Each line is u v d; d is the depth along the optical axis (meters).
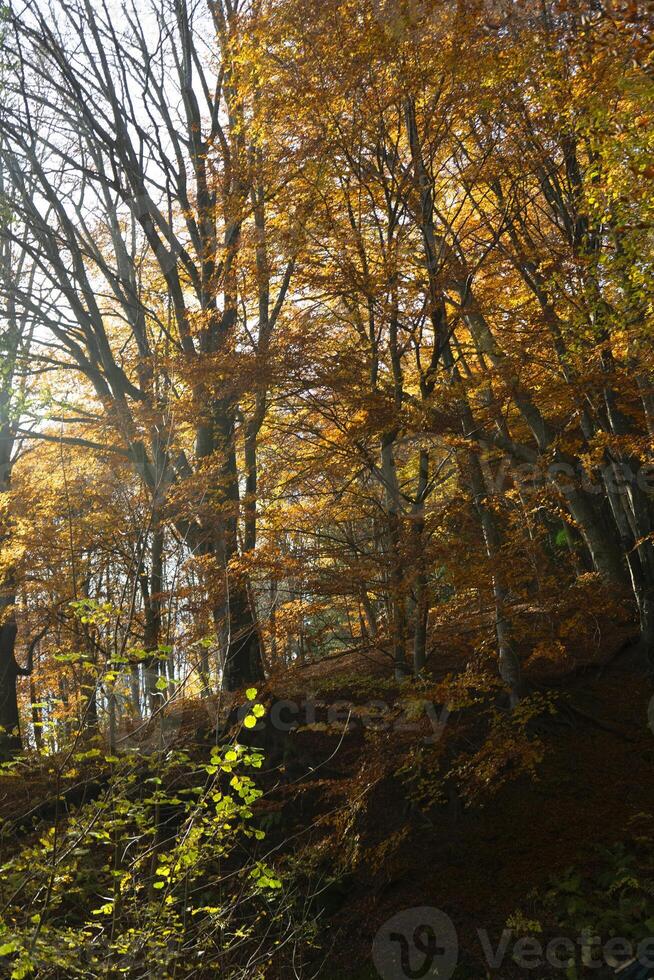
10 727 16.52
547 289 11.43
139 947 6.12
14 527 13.16
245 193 12.07
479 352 12.31
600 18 9.97
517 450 13.73
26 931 5.41
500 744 10.35
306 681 12.28
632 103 10.45
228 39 12.40
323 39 10.66
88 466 14.65
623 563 16.02
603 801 11.33
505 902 9.99
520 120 11.52
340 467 11.02
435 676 13.66
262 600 12.19
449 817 11.59
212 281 12.83
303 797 12.12
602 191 10.61
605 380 10.83
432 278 10.87
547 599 11.39
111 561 10.85
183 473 13.05
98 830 6.28
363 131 11.39
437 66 10.59
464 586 10.25
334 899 10.76
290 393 11.06
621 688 13.78
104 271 14.08
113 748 7.41
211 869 10.84
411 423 10.54
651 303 10.21
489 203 13.66
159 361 11.90
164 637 9.62
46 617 13.38
